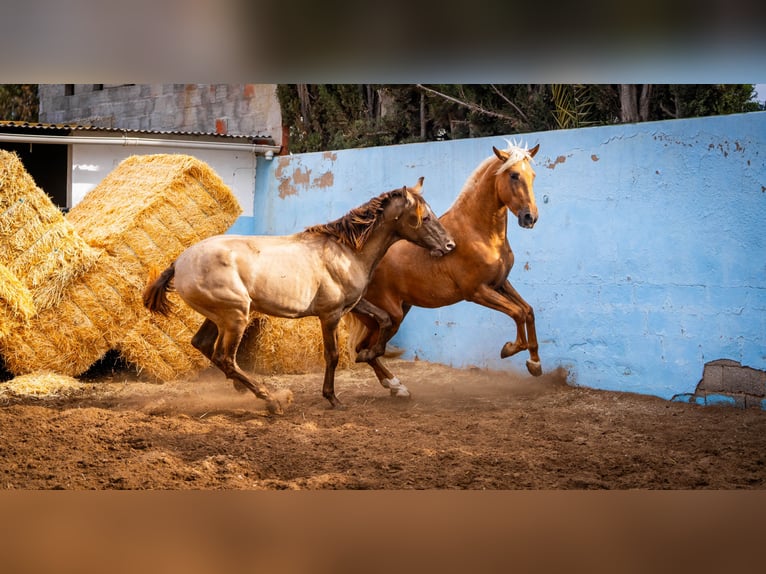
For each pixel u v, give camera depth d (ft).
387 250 21.11
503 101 35.65
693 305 20.59
